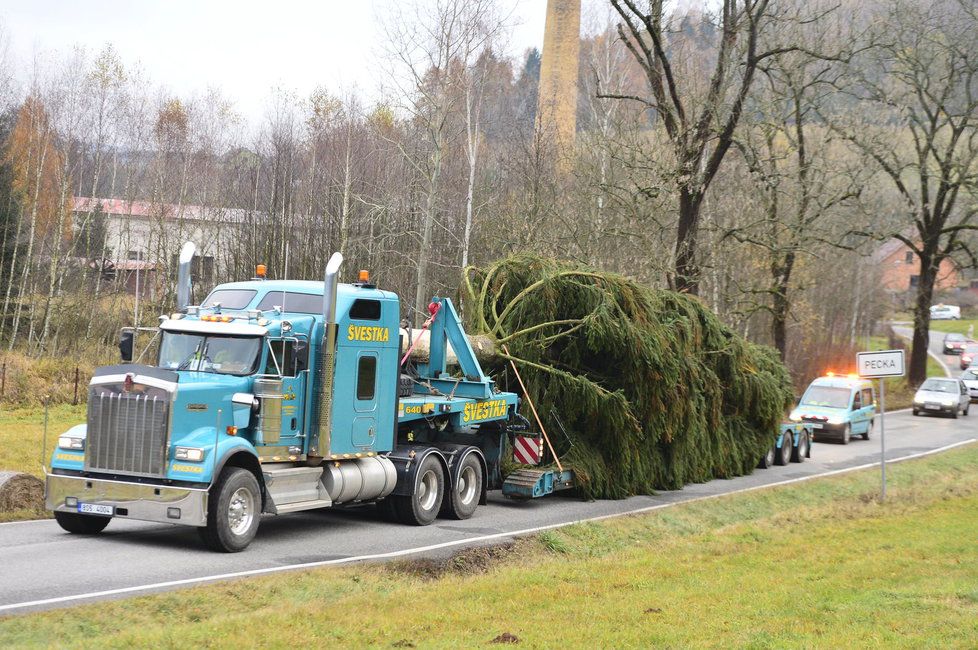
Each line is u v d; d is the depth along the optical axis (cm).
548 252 3950
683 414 2466
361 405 1728
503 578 1316
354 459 1728
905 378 7050
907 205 6019
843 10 4681
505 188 5069
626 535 1891
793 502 2528
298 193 6519
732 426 2919
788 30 4384
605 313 2250
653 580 1332
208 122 7275
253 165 6731
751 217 4678
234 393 1512
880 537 1764
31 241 5516
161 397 1420
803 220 4406
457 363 2214
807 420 4141
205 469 1407
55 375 4059
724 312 4631
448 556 1498
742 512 2323
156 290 6219
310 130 6662
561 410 2286
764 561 1509
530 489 2125
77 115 6494
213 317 1599
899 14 5328
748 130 4294
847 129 4756
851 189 4566
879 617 1086
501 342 2275
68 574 1233
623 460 2339
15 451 2528
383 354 1777
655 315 2398
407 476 1820
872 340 9919
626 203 3922
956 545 1645
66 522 1535
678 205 4288
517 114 5819
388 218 5300
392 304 1797
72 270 6231
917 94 5988
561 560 1588
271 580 1223
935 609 1128
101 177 7188
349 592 1227
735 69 3922
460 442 2145
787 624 1053
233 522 1465
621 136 4200
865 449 3919
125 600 1077
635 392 2328
